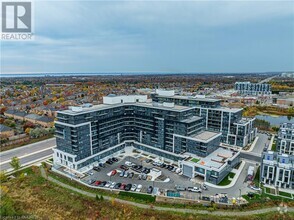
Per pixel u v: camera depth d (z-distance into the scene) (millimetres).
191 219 64938
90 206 71062
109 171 97750
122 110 120375
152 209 69875
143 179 90250
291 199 75000
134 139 125062
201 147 98438
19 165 96688
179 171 96500
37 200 74375
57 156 104438
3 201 70188
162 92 152250
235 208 70125
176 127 106000
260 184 85250
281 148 114938
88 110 103688
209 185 85250
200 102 139750
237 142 129375
